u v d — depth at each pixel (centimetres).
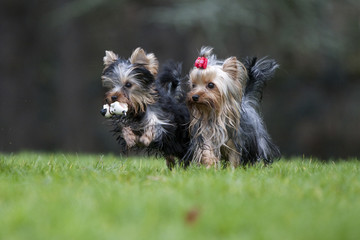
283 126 3594
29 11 3469
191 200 700
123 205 651
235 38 3070
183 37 3353
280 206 666
